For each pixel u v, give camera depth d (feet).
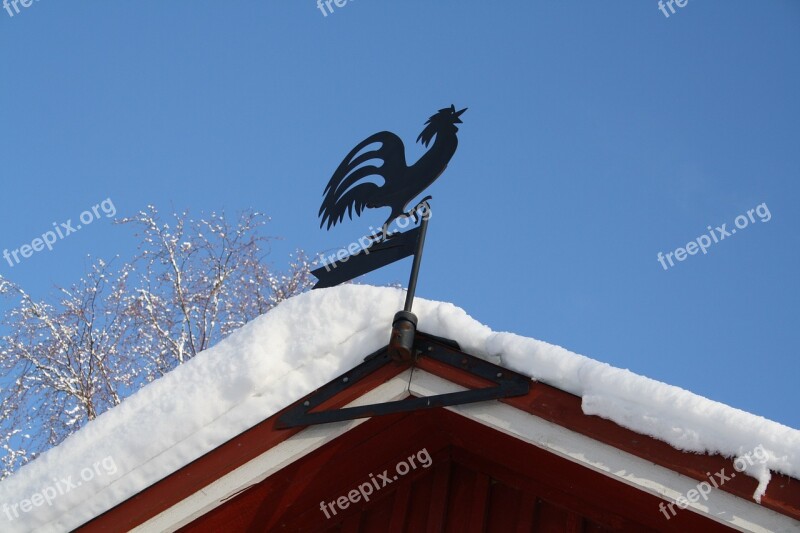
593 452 11.20
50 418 31.76
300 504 13.98
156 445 12.80
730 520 10.45
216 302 34.17
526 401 11.67
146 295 33.37
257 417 12.66
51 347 32.24
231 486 12.64
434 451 14.08
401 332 12.04
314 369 12.64
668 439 10.82
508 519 13.33
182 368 13.28
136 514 12.78
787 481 10.33
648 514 12.34
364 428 13.21
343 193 14.56
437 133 14.11
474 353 12.19
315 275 13.85
